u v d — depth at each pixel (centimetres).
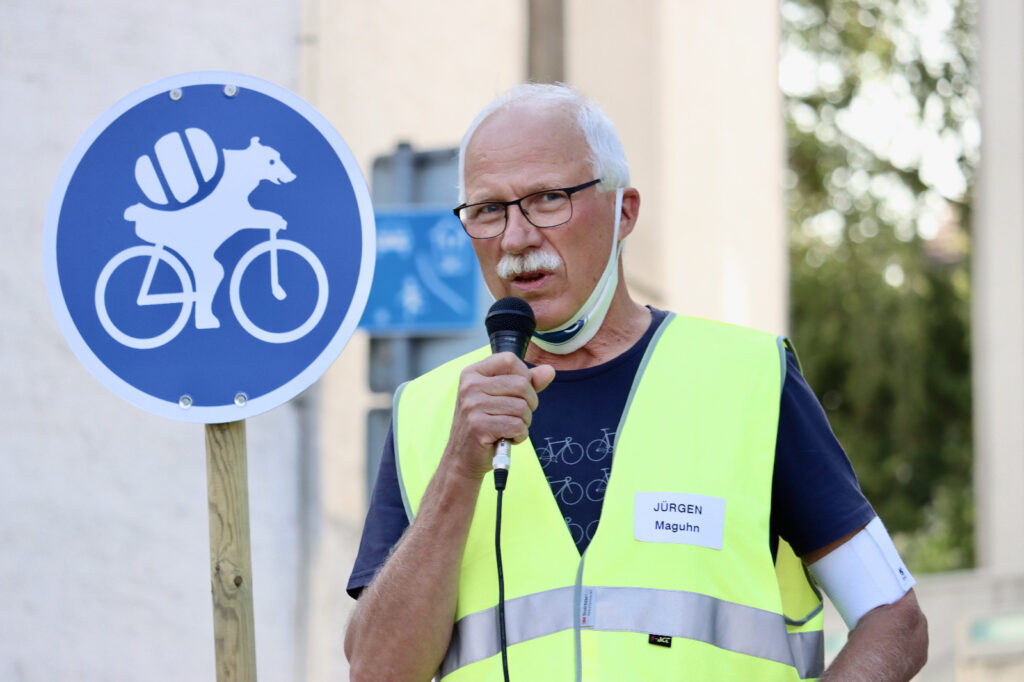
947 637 855
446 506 291
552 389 316
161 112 327
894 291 1988
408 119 613
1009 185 1259
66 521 574
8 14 587
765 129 842
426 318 576
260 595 576
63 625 570
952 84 2041
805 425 303
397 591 292
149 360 321
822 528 295
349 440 596
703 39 778
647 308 338
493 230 312
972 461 2036
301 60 592
